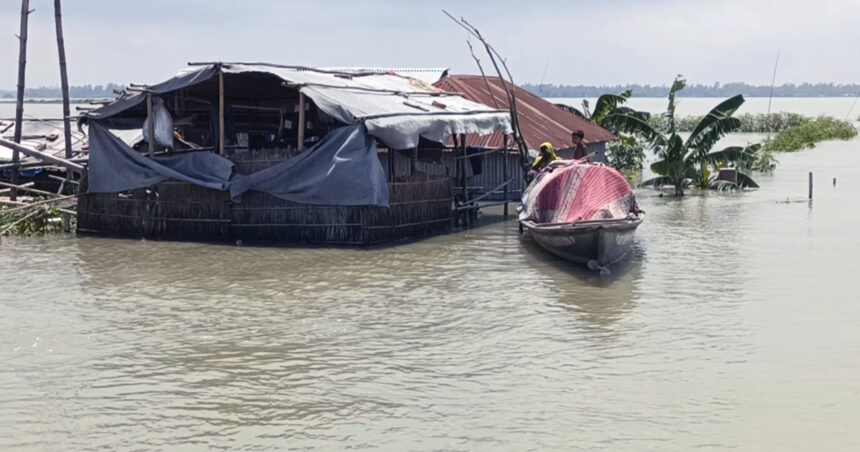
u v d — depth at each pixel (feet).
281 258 61.31
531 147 92.27
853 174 128.16
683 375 36.37
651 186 112.57
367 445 29.55
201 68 68.59
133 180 70.13
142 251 64.44
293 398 33.94
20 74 76.95
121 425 31.37
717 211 87.66
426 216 72.79
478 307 47.70
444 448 29.27
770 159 141.49
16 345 40.91
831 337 41.78
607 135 112.68
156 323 44.55
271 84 74.08
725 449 29.12
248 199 67.41
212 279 54.70
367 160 64.03
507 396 34.01
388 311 46.83
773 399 33.58
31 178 85.81
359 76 83.51
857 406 32.83
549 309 47.21
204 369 37.40
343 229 66.18
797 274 56.13
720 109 102.89
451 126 73.20
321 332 42.83
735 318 45.34
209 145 85.71
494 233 73.77
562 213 61.62
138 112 76.79
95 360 38.68
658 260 61.16
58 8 79.66
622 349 39.99
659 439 29.91
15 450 29.22
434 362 38.22
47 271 57.41
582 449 29.12
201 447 29.45
